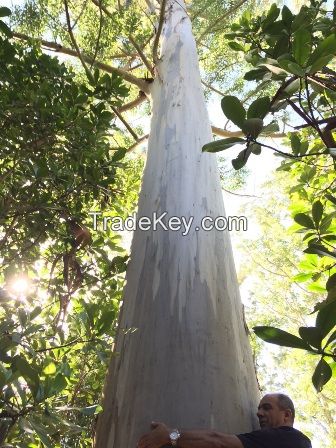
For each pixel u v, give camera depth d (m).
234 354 3.05
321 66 2.04
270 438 2.27
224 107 2.13
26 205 3.28
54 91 3.88
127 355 3.09
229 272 3.66
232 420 2.70
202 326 3.08
